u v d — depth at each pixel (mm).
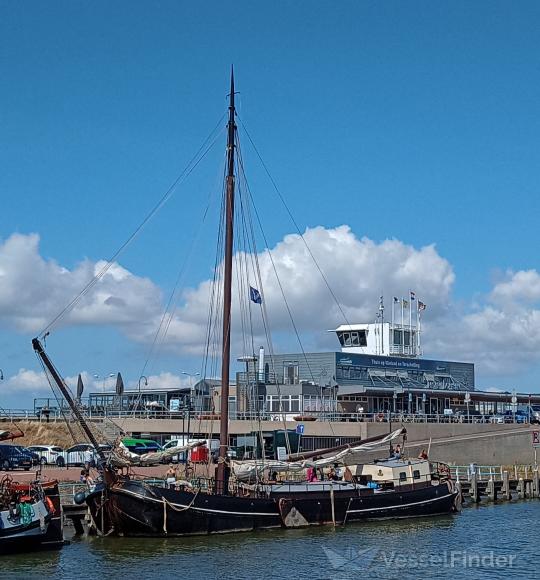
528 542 52219
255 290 68750
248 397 97875
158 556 44625
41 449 75812
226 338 56219
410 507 60188
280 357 120125
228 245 57750
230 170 58938
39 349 48938
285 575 41781
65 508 50312
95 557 44094
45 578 39656
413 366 128750
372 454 87125
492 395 126125
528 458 98812
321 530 53688
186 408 104750
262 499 52062
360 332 139000
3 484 45062
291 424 93062
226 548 47000
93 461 64438
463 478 80562
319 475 61875
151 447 81750
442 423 99312
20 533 43625
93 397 112125
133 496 47750
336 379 116312
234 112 59531
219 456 53875
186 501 48844
